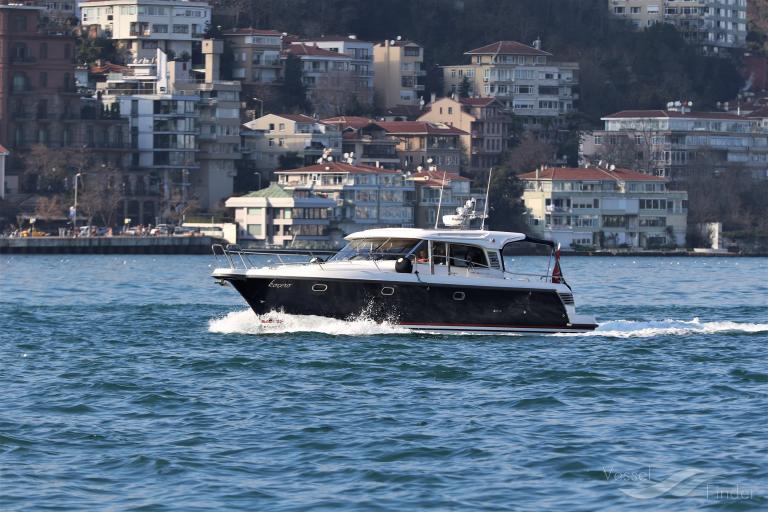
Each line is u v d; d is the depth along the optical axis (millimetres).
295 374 196125
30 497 133250
